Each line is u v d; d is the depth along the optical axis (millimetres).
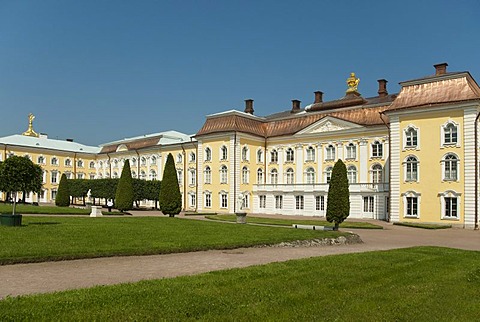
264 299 9445
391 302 9766
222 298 9328
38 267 13805
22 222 27688
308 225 35562
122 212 49156
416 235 31891
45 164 87062
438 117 42219
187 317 8047
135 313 8016
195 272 13273
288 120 65750
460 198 40281
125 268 13875
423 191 42656
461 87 41594
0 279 11695
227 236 23234
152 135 87750
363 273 12906
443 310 9367
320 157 59656
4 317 7438
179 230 25688
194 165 71438
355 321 8305
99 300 8766
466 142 40281
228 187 62406
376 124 53625
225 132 62844
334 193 31031
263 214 61062
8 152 81812
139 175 82562
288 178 63531
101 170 93000
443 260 16531
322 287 10844
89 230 23406
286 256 17688
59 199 56438
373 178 54000
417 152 43344
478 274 13664
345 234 25562
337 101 62062
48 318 7531
